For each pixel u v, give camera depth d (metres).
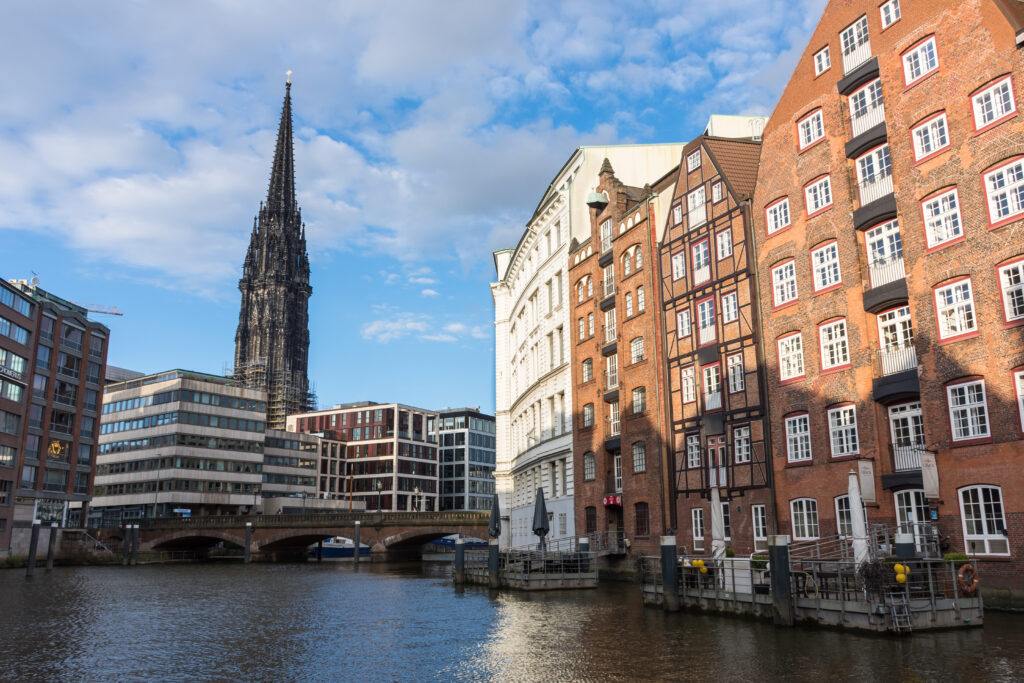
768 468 35.50
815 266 34.00
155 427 119.12
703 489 39.62
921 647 18.22
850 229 32.25
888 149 31.25
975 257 26.75
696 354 41.03
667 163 55.38
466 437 172.75
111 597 40.62
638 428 44.78
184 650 21.50
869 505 30.08
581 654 18.94
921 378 28.09
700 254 41.56
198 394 119.81
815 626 21.97
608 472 48.34
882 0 31.36
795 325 34.84
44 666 19.02
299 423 168.38
